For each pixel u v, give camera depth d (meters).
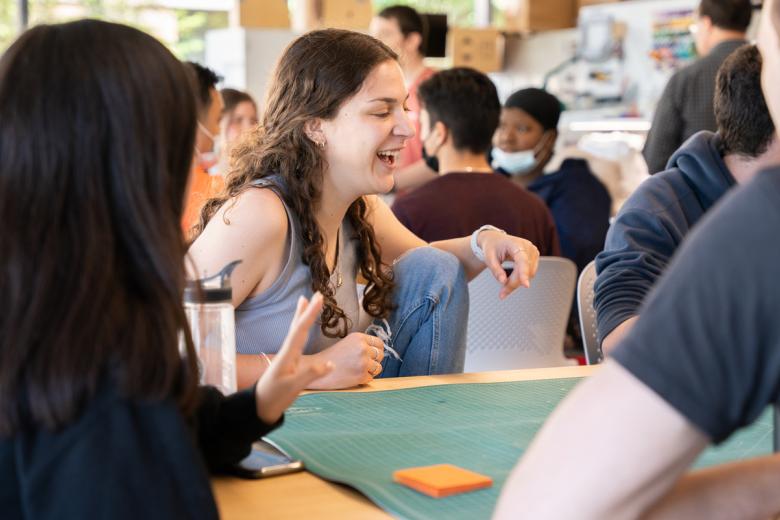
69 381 0.76
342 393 1.61
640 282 1.90
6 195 0.78
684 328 0.67
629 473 0.67
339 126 1.84
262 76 5.59
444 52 6.13
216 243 1.77
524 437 1.31
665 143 4.18
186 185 0.89
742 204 0.68
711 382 0.66
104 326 0.77
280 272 1.84
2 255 0.78
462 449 1.25
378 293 1.95
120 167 0.80
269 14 5.66
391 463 1.18
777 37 0.75
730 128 1.95
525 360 2.76
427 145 3.07
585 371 1.86
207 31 6.05
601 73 5.92
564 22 6.38
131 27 0.85
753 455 1.27
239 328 1.84
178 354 0.83
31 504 0.75
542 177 3.78
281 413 1.09
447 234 2.74
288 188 1.84
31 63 0.81
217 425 1.08
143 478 0.76
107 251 0.79
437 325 1.90
